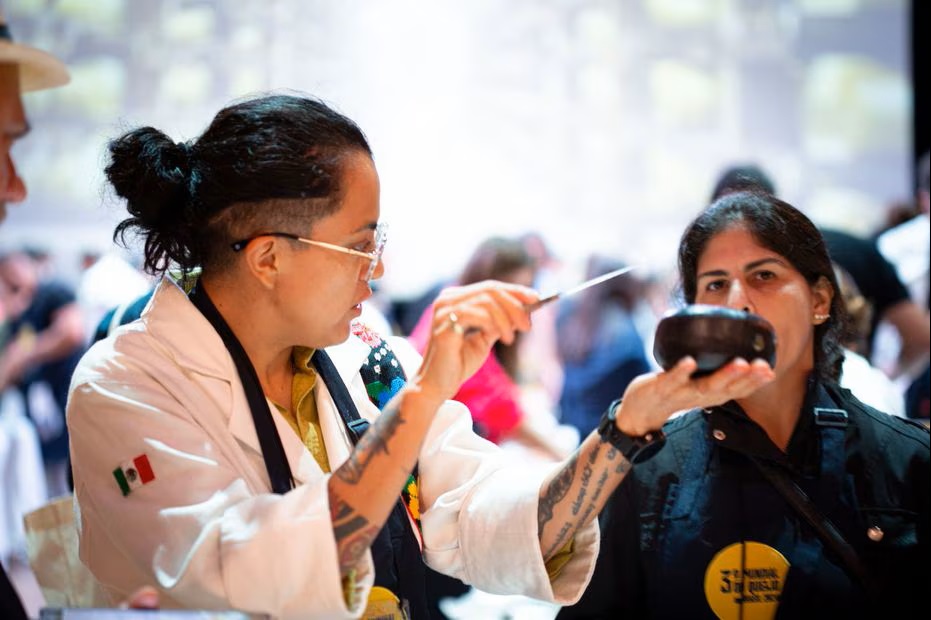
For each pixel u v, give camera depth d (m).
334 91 7.96
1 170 1.61
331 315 1.60
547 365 6.35
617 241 8.19
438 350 1.45
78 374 1.64
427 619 1.69
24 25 7.87
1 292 6.87
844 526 1.65
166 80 7.88
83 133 7.91
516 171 8.16
